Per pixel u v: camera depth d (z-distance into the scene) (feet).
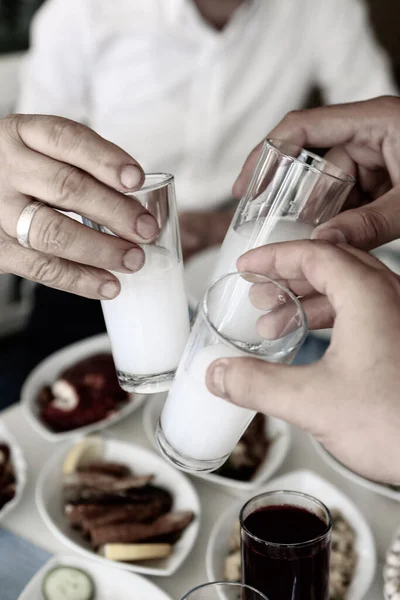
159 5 4.97
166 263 2.01
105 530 2.51
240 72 5.11
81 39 5.12
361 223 1.99
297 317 1.73
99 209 1.89
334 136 2.47
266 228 2.06
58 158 1.91
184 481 2.71
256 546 2.01
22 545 2.56
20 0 7.00
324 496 2.63
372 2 7.70
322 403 1.62
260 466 2.81
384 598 2.34
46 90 5.28
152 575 2.45
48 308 4.99
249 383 1.65
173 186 2.00
